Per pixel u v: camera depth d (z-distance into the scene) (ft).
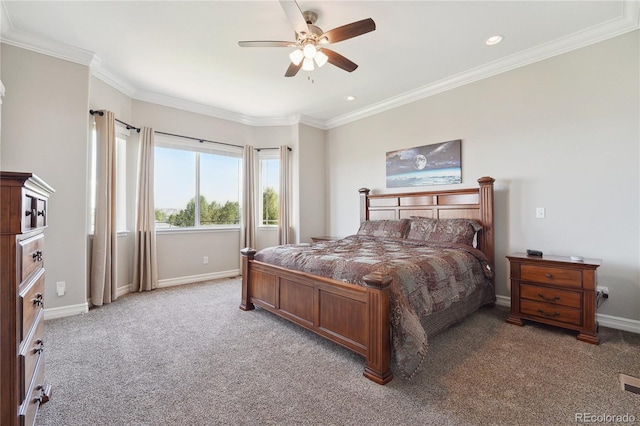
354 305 6.72
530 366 6.57
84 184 10.18
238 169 17.07
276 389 5.79
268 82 12.43
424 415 4.99
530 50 9.93
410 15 8.12
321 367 6.63
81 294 10.18
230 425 4.80
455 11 7.96
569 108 9.45
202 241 15.42
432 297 7.14
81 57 9.98
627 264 8.48
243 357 7.09
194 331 8.66
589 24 8.57
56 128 9.63
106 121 11.05
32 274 4.44
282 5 6.41
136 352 7.34
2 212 3.42
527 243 10.31
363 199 15.25
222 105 15.24
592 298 7.76
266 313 10.22
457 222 10.91
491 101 11.18
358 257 8.13
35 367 4.48
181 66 11.05
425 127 13.24
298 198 16.85
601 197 8.89
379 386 5.86
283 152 16.81
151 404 5.32
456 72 11.61
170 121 14.35
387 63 10.85
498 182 11.00
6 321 3.45
